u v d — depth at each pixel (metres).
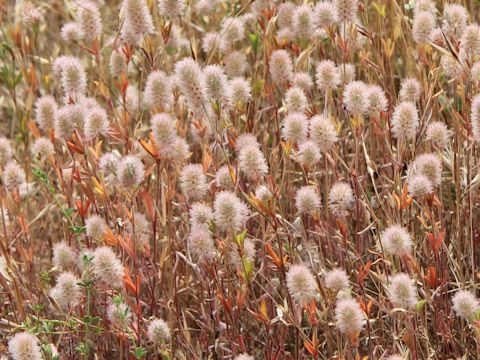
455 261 0.59
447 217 0.63
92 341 0.62
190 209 0.59
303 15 0.65
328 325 0.56
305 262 0.62
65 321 0.59
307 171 0.59
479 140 0.57
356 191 0.60
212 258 0.57
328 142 0.58
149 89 0.62
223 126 0.63
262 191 0.57
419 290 0.59
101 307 0.62
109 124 0.65
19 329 0.61
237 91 0.63
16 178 0.64
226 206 0.56
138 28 0.63
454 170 0.60
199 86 0.59
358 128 0.60
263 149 0.65
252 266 0.56
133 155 0.61
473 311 0.52
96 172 0.63
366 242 0.63
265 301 0.60
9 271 0.61
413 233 0.60
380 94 0.60
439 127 0.59
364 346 0.60
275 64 0.63
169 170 0.63
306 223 0.64
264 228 0.61
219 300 0.58
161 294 0.63
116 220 0.61
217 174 0.60
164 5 0.64
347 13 0.62
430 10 0.64
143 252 0.61
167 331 0.56
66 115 0.61
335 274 0.54
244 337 0.61
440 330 0.57
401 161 0.60
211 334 0.61
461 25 0.62
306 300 0.53
